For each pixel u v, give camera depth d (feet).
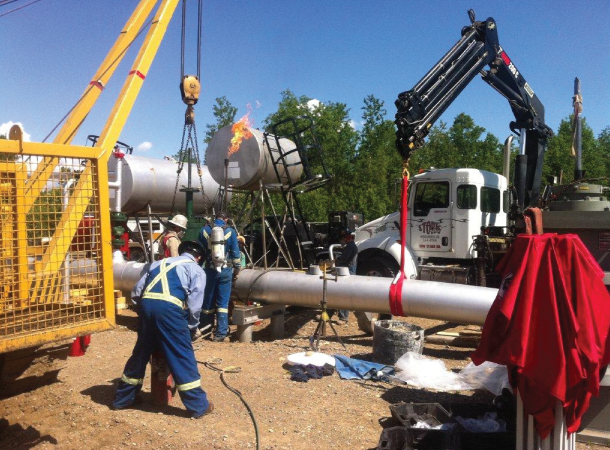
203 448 13.37
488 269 32.01
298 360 20.04
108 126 19.04
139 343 15.66
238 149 30.76
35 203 12.81
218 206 43.86
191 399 15.17
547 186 29.58
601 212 18.40
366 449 13.61
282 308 26.71
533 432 10.75
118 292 25.11
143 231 50.80
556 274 10.30
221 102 106.73
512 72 34.32
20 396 16.56
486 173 34.19
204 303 25.66
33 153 11.48
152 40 21.27
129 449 13.53
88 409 15.70
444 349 24.36
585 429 13.84
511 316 10.21
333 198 86.02
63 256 12.90
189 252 16.39
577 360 9.94
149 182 37.29
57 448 13.66
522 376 10.66
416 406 15.02
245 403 16.29
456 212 33.09
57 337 11.93
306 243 34.94
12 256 12.03
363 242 34.83
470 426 14.07
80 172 12.82
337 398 17.17
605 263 18.31
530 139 37.19
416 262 33.78
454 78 29.55
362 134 99.09
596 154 137.69
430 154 122.72
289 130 84.89
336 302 24.14
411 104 27.04
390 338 20.47
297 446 13.62
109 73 21.35
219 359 21.33
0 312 11.80
